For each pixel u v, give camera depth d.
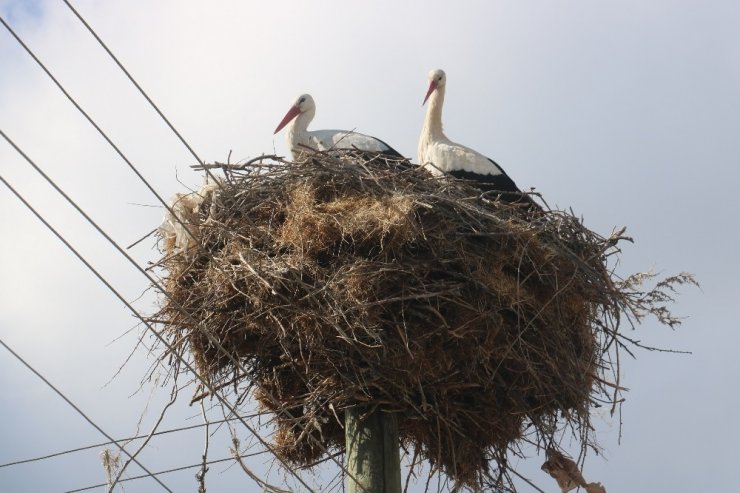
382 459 8.23
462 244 9.12
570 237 9.83
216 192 9.67
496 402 8.88
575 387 9.04
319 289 8.50
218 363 9.02
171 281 9.29
